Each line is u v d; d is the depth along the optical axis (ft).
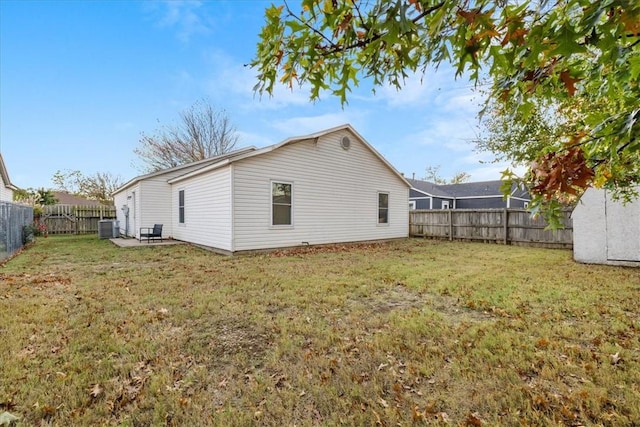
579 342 9.45
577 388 7.17
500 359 8.47
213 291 15.46
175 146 72.54
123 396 7.14
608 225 22.13
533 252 29.55
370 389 7.38
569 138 5.06
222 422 6.35
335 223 35.70
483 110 7.34
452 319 11.59
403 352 9.02
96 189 95.25
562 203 6.43
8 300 13.69
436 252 29.68
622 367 7.95
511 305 12.87
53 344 9.52
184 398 7.09
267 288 16.02
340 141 36.04
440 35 4.03
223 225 29.04
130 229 46.55
